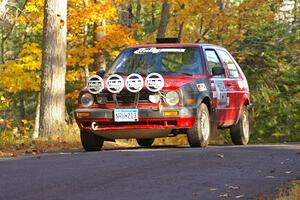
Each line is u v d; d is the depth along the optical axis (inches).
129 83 1047.0
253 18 2272.4
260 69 2689.5
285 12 2763.3
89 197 598.5
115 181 679.7
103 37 2106.3
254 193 609.0
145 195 602.5
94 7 2028.8
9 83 2055.9
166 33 2409.0
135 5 3383.4
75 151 1144.2
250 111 1331.2
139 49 1177.4
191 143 1075.9
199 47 1162.0
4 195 616.1
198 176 700.0
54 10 1493.6
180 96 1044.5
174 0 2169.0
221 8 2240.4
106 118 1056.2
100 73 1144.8
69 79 2170.3
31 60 2076.8
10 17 2669.8
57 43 1493.6
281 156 856.9
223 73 1142.3
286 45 2689.5
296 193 574.2
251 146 1066.7
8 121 1781.5
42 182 682.8
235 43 2539.4
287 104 2930.6
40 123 1487.5
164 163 800.3
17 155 1066.7
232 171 732.0
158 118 1038.4
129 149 1097.4
